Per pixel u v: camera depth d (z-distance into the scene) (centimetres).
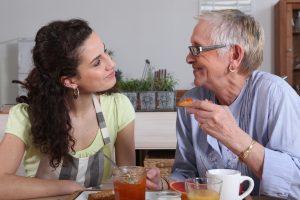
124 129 157
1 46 415
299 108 120
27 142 139
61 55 126
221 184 91
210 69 121
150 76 357
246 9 396
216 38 118
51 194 121
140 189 97
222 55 119
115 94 159
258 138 125
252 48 120
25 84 138
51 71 130
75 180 142
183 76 403
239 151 108
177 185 107
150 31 404
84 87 133
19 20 412
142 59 405
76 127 143
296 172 108
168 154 286
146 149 284
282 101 119
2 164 131
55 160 136
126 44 406
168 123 280
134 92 304
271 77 126
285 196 109
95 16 407
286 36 371
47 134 133
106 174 151
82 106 142
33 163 142
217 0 397
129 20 404
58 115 133
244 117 127
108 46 407
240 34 118
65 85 132
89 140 146
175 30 402
